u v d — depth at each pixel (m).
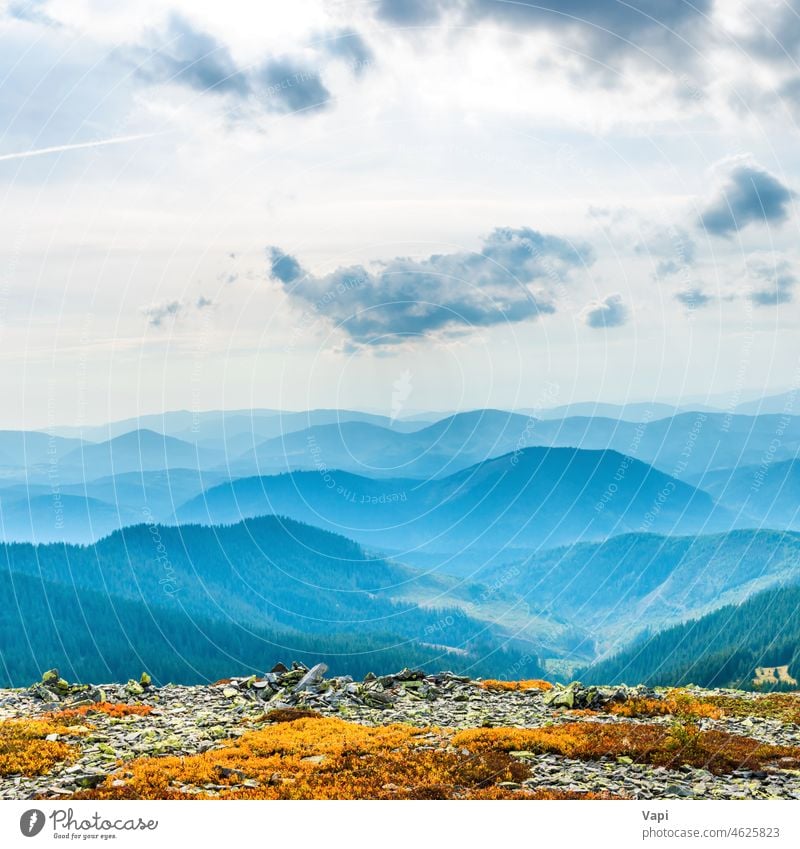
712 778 22.14
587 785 21.22
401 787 20.70
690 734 26.83
